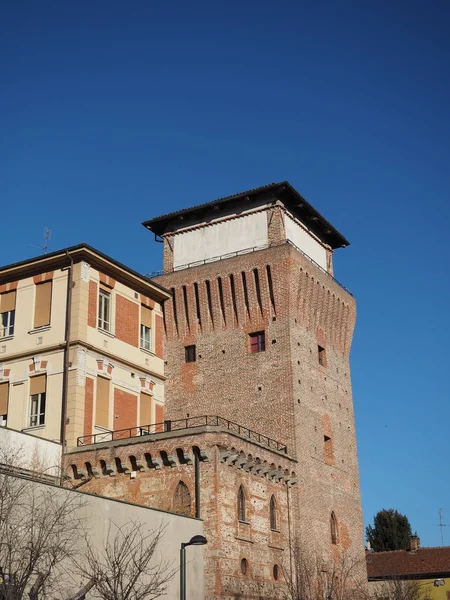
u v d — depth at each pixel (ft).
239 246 184.44
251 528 137.80
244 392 170.91
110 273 159.33
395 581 197.36
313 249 196.65
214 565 124.57
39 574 81.35
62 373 145.89
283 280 173.06
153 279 187.73
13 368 152.46
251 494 140.87
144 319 170.50
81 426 142.61
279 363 168.96
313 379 176.04
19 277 157.89
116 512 104.42
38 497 92.48
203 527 127.13
